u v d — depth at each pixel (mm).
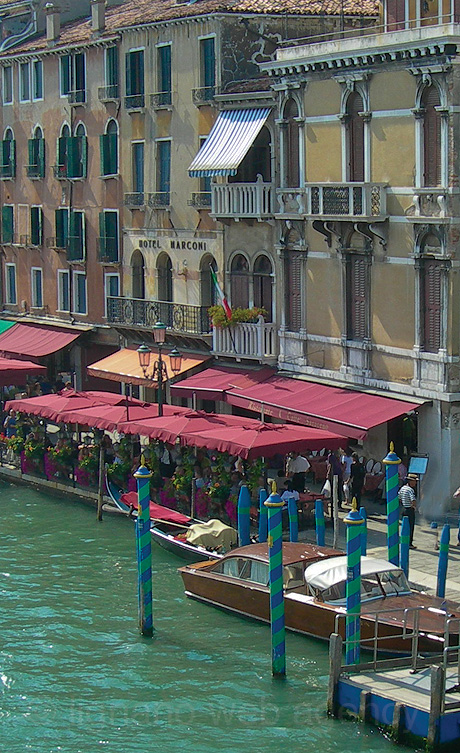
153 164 48250
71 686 26328
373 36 36375
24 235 57625
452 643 25438
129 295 50469
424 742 22672
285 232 41219
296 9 44750
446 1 36125
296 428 35031
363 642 26062
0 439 45812
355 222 37312
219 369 44000
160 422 37125
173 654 27719
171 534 34688
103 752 23594
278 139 41438
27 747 23828
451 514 35281
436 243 35469
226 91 44000
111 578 33000
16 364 48531
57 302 55844
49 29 54531
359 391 38062
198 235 45844
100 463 38938
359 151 38156
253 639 28438
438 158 35281
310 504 34688
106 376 48062
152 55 47625
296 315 41406
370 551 32125
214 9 43750
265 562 29000
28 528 38094
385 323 37531
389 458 29047
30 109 56594
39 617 30172
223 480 34906
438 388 35594
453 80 34469
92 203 52531
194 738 23953
